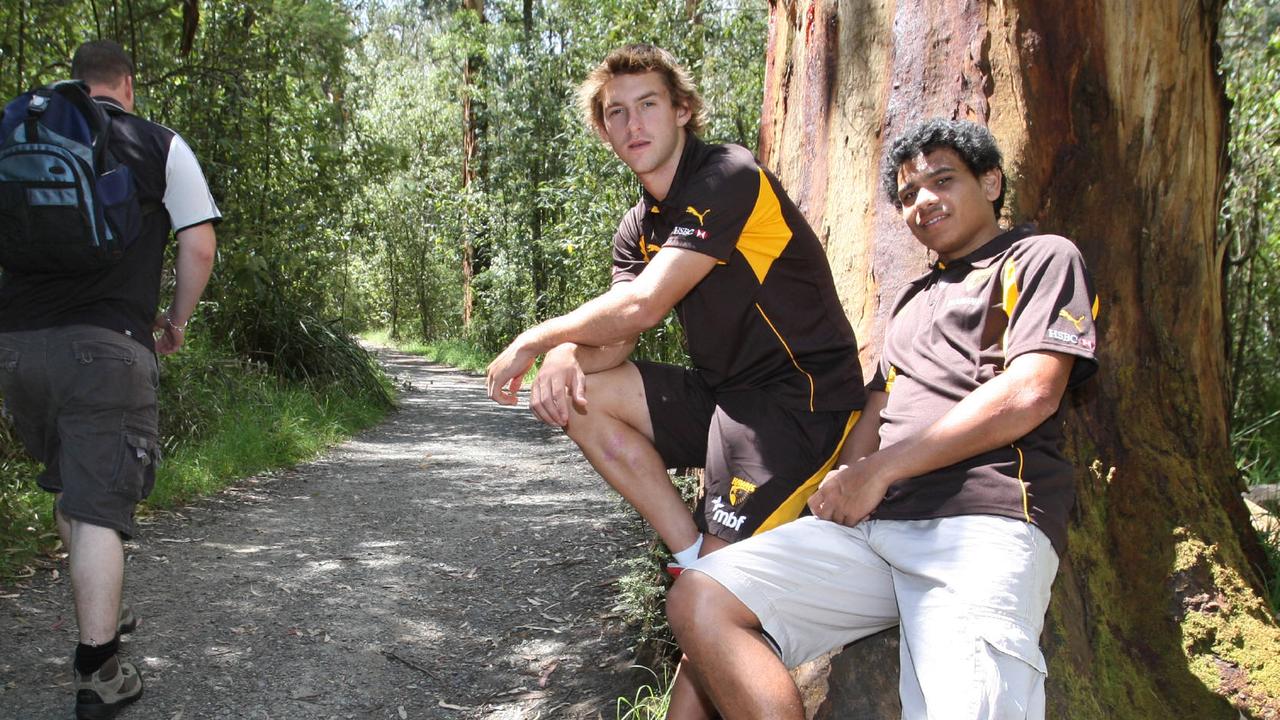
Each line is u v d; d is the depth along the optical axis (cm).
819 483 251
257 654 358
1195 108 312
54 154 281
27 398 293
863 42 324
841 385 256
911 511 218
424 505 622
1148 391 299
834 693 239
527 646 383
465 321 2302
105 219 287
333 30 948
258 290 923
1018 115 290
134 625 362
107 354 290
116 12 730
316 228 1041
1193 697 253
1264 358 646
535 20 1694
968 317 228
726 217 244
